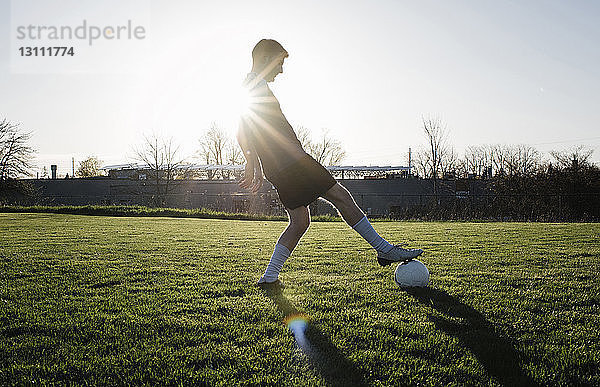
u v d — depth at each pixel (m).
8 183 34.28
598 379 1.99
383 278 4.29
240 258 5.78
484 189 36.84
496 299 3.39
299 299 3.35
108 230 11.13
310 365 2.11
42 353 2.26
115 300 3.33
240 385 1.91
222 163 51.97
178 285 3.92
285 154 3.60
